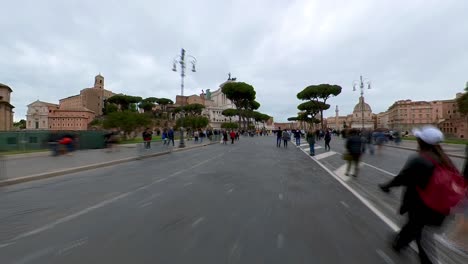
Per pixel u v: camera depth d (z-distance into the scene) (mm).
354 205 5098
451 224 3109
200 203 5250
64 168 9633
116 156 14500
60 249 3240
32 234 3727
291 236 3586
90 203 5305
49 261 2941
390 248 3217
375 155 15914
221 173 9000
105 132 21500
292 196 5805
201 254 3068
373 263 2861
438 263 2809
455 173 2529
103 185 7094
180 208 4910
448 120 61062
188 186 6871
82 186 6980
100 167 10828
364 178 8039
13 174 8328
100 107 117062
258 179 7855
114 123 28516
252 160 13062
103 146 21109
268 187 6730
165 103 101188
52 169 9422
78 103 114125
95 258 2998
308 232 3730
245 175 8578
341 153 16844
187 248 3232
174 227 3951
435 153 2605
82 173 9289
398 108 106312
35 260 2967
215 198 5645
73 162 11680
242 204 5168
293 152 17781
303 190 6391
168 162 12422
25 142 18219
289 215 4484
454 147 20969
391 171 9492
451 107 90000
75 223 4156
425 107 99750
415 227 2715
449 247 3088
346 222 4145
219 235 3631
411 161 2639
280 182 7395
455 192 2465
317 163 11789
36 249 3248
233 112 88812
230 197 5727
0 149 17000
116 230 3846
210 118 97250
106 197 5781
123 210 4820
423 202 2592
